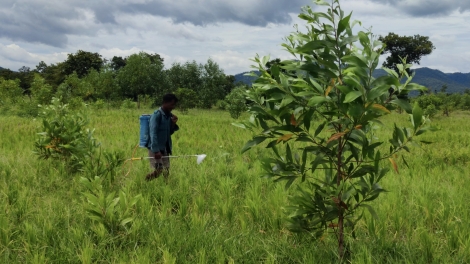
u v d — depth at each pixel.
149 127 7.32
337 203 3.73
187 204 5.97
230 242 4.47
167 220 5.13
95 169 7.33
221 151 10.41
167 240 4.48
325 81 3.55
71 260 4.09
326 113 3.45
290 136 3.74
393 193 6.07
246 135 14.59
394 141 3.66
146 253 4.09
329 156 3.82
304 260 3.96
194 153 10.21
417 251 4.31
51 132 8.41
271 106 3.73
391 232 4.95
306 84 3.28
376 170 3.75
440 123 24.92
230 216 5.39
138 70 44.16
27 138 12.56
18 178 7.14
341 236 4.09
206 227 4.96
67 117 8.91
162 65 47.47
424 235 4.44
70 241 4.47
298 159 4.00
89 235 4.72
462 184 7.26
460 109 48.72
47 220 5.09
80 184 6.94
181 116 26.20
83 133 8.69
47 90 30.19
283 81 3.47
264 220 5.24
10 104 35.06
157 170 7.23
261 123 3.82
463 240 4.47
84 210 5.45
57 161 8.48
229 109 25.97
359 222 5.11
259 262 4.14
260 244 4.51
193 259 4.09
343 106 3.30
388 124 22.42
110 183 7.06
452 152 10.53
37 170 7.86
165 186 6.66
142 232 4.74
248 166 8.69
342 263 4.06
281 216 5.16
